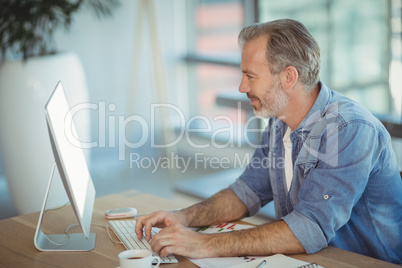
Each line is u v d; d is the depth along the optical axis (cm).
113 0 427
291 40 156
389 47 320
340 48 348
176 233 145
